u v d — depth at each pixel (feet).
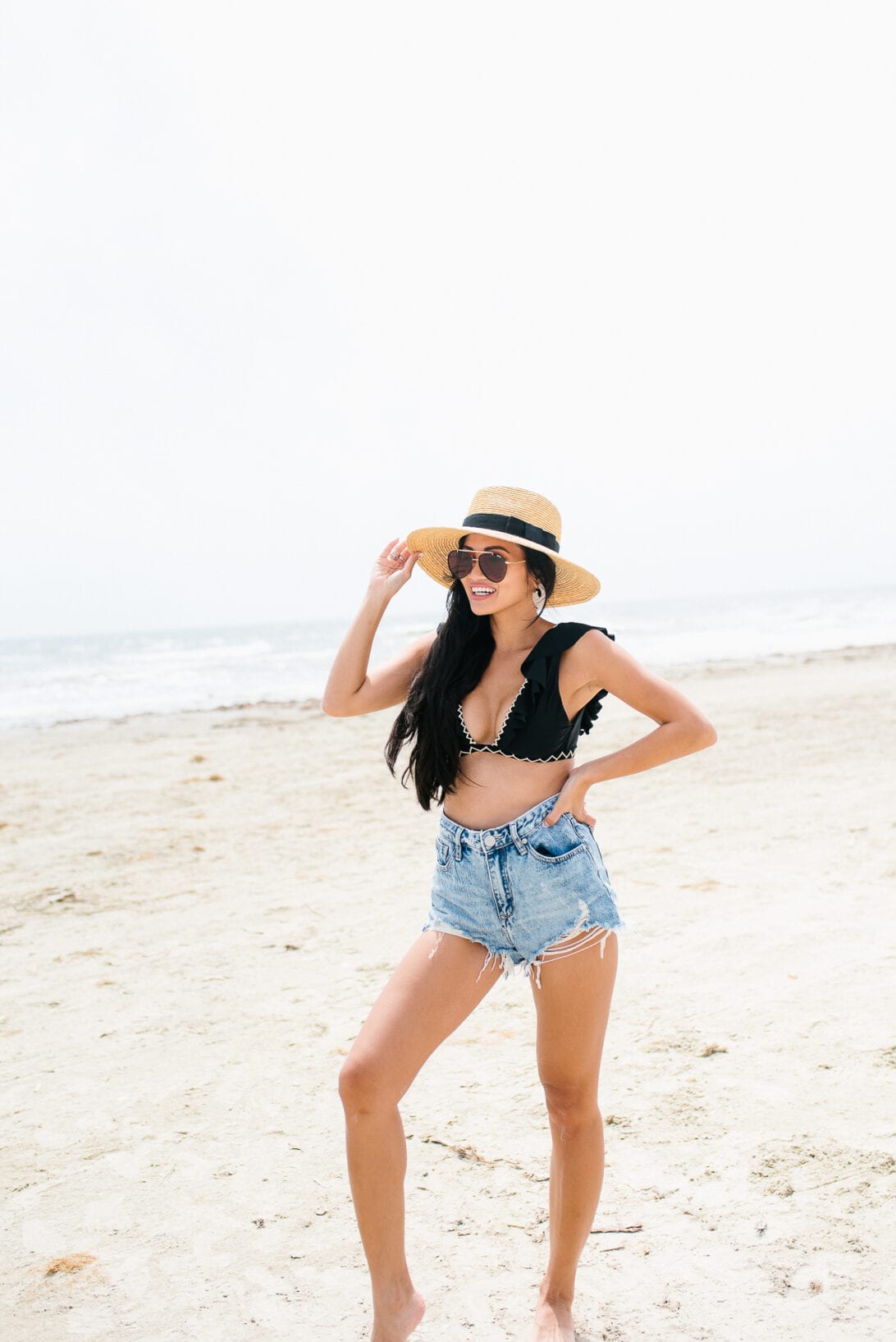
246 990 15.47
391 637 174.81
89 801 32.14
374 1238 7.17
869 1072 11.55
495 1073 12.46
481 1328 7.97
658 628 191.21
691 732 7.70
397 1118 7.22
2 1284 8.77
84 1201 10.03
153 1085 12.48
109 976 16.33
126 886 21.83
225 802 31.42
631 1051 12.59
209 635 314.55
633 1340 7.70
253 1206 9.87
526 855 7.62
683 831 24.36
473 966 7.76
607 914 7.70
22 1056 13.42
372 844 24.98
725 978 14.71
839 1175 9.62
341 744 44.78
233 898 20.58
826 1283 8.15
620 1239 8.97
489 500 8.31
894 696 50.47
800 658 87.86
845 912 17.25
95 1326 8.16
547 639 7.92
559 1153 7.91
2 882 22.38
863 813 24.66
